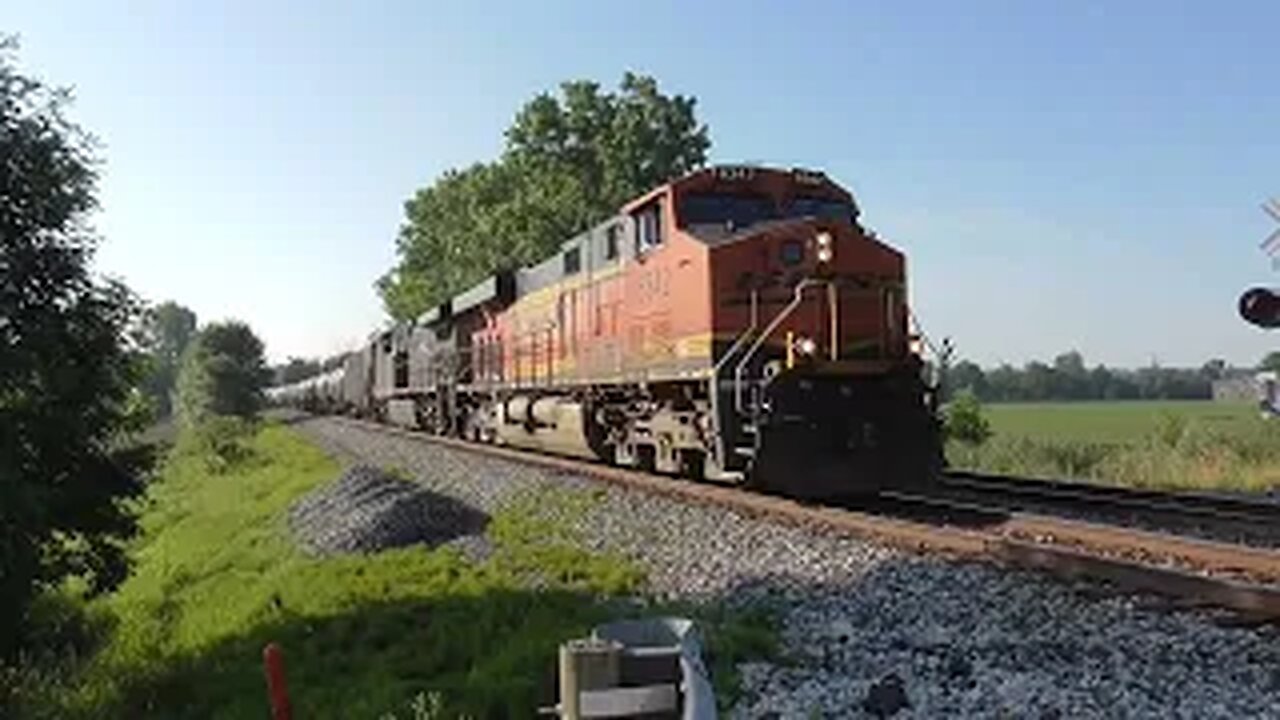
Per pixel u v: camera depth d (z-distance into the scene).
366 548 15.70
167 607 15.64
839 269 15.10
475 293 30.45
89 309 14.52
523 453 26.28
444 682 8.56
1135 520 13.70
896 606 9.20
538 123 58.81
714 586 10.72
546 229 56.88
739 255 15.03
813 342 14.33
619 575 11.50
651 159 57.50
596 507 15.96
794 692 7.05
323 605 11.96
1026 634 8.02
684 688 4.86
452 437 35.66
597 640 5.24
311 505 21.38
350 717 8.09
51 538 14.35
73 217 14.48
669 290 16.27
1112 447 26.94
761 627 8.73
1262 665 6.93
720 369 14.66
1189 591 8.62
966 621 8.55
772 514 13.60
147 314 15.33
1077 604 8.73
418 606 11.25
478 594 11.28
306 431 56.34
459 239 75.00
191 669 10.90
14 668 12.63
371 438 42.31
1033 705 6.38
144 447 15.56
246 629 12.00
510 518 16.41
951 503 15.27
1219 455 23.09
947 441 30.42
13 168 13.89
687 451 16.80
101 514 15.05
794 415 14.22
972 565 10.26
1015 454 26.73
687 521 13.91
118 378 14.98
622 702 4.99
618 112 59.16
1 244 13.91
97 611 16.20
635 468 19.25
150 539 24.89
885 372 14.80
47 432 13.90
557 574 11.91
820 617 9.03
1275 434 26.86
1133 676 6.86
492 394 29.02
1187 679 6.75
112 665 11.88
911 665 7.41
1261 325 11.15
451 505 17.83
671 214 16.22
